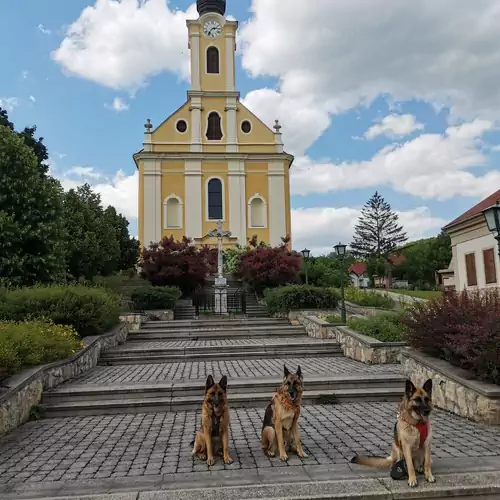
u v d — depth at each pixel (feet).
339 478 16.88
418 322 30.04
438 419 24.44
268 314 69.00
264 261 84.12
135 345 49.08
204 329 56.70
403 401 17.11
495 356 23.85
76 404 27.91
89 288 52.95
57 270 62.59
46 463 19.39
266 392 29.89
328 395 29.04
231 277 100.73
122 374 36.06
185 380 31.86
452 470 17.15
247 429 23.61
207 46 128.57
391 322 43.24
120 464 19.02
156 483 16.90
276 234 122.83
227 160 124.06
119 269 132.67
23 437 23.27
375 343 38.06
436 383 27.20
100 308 45.37
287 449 19.94
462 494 15.70
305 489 15.94
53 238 62.18
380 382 31.07
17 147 61.16
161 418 26.50
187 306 76.18
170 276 84.07
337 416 25.76
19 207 60.44
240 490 15.97
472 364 25.05
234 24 128.98
